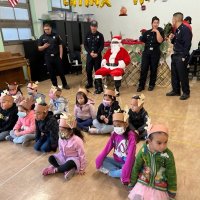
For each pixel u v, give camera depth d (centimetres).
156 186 139
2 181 178
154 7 609
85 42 449
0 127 256
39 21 599
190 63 491
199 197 150
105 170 177
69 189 164
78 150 177
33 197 158
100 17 689
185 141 224
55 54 438
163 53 425
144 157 140
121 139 167
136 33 655
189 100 347
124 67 417
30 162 204
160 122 271
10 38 528
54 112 269
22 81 520
